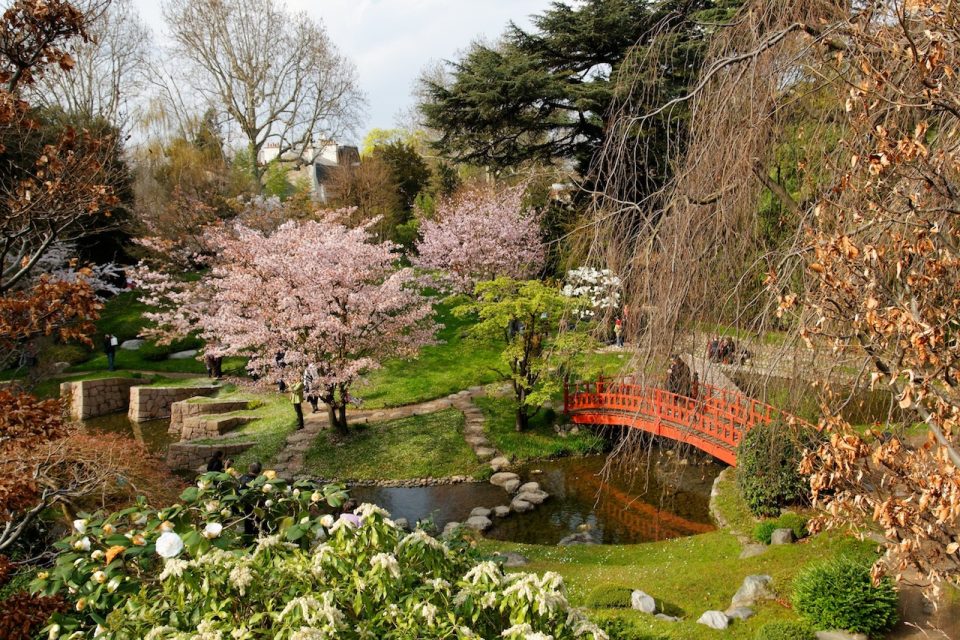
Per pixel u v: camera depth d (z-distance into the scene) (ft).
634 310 16.16
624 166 17.79
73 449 24.57
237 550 11.37
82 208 17.78
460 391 61.36
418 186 111.75
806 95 15.30
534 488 42.80
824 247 11.33
